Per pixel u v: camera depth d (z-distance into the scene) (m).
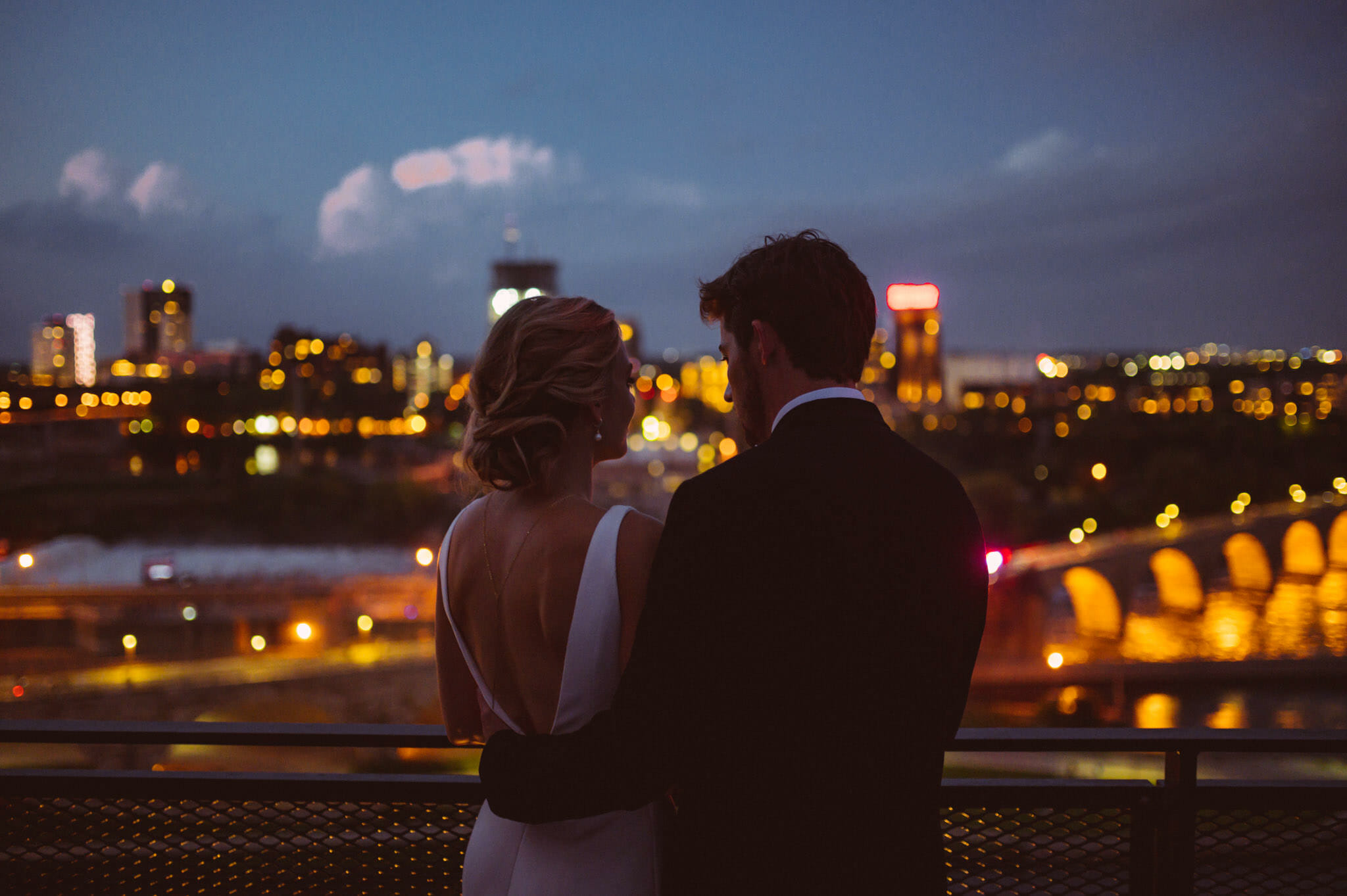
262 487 119.69
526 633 1.61
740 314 1.65
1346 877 2.31
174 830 2.35
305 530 110.88
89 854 2.35
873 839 1.41
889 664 1.41
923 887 1.45
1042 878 2.32
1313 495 109.88
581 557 1.58
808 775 1.39
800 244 1.63
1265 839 2.32
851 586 1.39
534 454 1.60
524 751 1.49
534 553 1.61
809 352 1.58
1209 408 179.88
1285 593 79.69
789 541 1.39
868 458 1.48
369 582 65.62
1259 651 60.50
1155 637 65.62
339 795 2.36
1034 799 2.33
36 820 2.33
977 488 95.88
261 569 83.75
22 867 2.33
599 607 1.55
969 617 1.53
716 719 1.41
